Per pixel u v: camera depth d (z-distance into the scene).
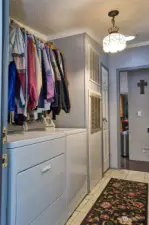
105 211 1.95
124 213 1.91
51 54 2.00
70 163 1.87
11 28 1.48
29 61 1.56
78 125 2.48
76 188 2.02
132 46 3.34
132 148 4.29
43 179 1.37
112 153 3.56
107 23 2.35
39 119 2.17
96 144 2.78
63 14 2.09
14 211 1.06
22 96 1.45
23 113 1.51
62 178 1.68
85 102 2.45
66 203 1.76
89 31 2.56
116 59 3.56
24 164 1.16
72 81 2.54
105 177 3.03
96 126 2.79
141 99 4.21
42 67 1.79
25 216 1.16
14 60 1.42
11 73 1.39
